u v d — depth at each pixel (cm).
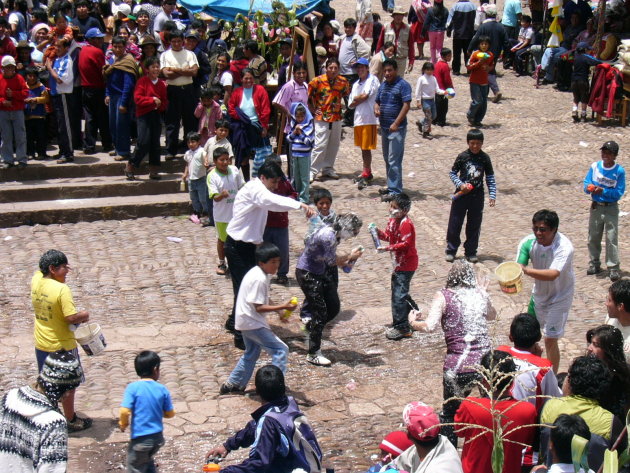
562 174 1542
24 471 572
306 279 888
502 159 1625
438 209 1373
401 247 939
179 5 1867
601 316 1020
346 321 1009
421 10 2323
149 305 1036
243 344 934
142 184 1373
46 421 577
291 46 1600
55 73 1374
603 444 538
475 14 2234
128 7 1620
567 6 2148
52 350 751
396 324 966
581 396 573
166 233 1267
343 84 1465
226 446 619
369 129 1444
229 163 1193
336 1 3041
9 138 1348
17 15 1716
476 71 1794
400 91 1366
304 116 1343
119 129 1405
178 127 1431
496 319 723
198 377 874
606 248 1124
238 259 923
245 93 1360
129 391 645
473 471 576
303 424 589
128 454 648
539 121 1873
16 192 1314
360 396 843
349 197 1418
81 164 1396
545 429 569
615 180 1103
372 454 738
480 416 573
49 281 748
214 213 1091
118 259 1167
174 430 771
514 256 1191
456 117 1906
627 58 1792
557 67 2123
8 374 862
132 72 1384
